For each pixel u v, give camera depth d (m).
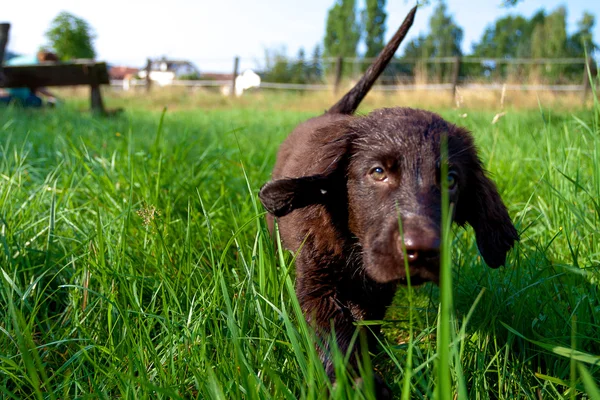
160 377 0.43
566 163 0.78
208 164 0.98
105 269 0.54
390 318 0.67
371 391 0.35
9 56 4.00
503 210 0.55
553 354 0.50
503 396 0.48
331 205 0.55
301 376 0.45
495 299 0.55
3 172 0.91
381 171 0.50
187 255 0.60
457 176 0.51
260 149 1.35
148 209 0.64
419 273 0.42
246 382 0.37
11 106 2.16
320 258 0.55
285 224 0.62
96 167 0.90
